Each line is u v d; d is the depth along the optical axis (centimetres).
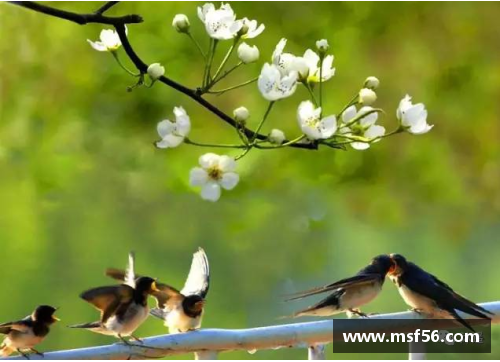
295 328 535
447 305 618
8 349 676
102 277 2173
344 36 1525
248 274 2023
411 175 1597
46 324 674
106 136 1513
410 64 1591
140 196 1838
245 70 1476
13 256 2078
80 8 1473
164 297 648
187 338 524
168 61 1416
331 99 1502
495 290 2283
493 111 1597
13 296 2111
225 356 1747
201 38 1418
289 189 1576
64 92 1527
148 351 522
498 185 1627
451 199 1622
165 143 482
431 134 1591
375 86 519
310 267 1681
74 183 1731
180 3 1422
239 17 1474
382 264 677
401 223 1670
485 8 1598
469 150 1616
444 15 1592
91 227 2139
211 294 2081
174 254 2184
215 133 1470
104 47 543
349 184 1519
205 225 2105
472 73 1579
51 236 2114
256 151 1404
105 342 2039
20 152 1527
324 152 1455
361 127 495
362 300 680
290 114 1477
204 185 486
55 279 2147
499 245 2236
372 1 1523
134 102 1464
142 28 1418
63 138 1516
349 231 2242
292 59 505
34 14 1529
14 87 1535
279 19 1486
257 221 1516
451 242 1803
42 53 1535
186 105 1460
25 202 1828
